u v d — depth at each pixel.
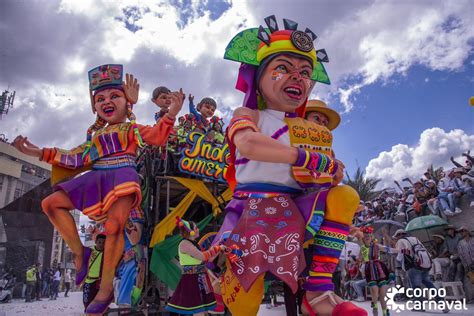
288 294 2.57
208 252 2.46
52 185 4.48
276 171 2.53
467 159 11.25
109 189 4.20
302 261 2.26
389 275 7.26
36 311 8.85
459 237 10.04
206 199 6.19
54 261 12.19
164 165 6.14
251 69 2.85
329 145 2.74
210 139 6.38
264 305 8.97
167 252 5.72
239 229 2.44
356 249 11.12
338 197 2.43
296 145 2.58
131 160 4.40
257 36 2.68
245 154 2.31
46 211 4.24
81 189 4.24
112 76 4.59
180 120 6.93
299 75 2.69
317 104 3.67
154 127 4.43
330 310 2.28
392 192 15.53
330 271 2.38
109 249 4.05
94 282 5.32
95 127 4.58
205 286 4.87
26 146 4.25
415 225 10.34
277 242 2.31
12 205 7.68
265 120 2.67
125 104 4.57
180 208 5.99
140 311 6.10
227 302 2.47
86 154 4.42
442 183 11.25
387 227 12.80
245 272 2.29
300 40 2.69
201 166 6.11
